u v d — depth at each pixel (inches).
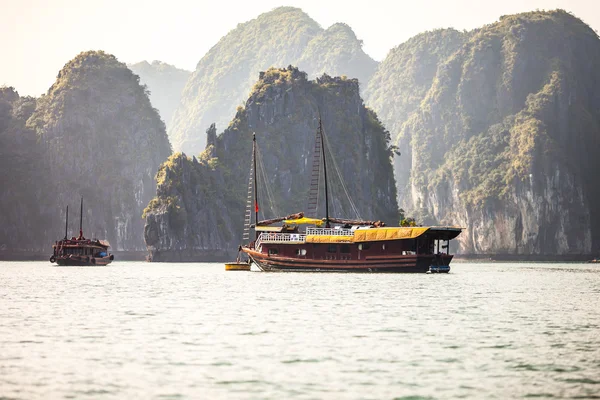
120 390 1535.4
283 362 1779.0
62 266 7800.2
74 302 3046.3
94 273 5944.9
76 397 1486.2
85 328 2253.9
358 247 5152.6
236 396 1499.8
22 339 2053.4
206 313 2630.4
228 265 6190.9
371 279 4554.6
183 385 1574.8
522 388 1563.7
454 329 2261.3
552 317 2568.9
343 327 2288.4
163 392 1523.1
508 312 2719.0
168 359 1806.1
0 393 1507.1
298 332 2187.5
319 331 2207.2
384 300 3132.4
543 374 1676.9
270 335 2129.7
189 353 1872.5
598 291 3850.9
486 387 1572.3
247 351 1899.6
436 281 4505.4
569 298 3358.8
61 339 2055.9
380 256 5093.5
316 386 1573.6
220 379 1622.8
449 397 1503.4
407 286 3964.1
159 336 2108.8
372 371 1696.6
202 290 3698.3
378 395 1512.1
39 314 2600.9
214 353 1873.8
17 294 3467.0
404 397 1501.0
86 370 1694.1
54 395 1497.3
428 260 5083.7
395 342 2030.0
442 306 2908.5
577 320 2490.2
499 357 1840.6
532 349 1940.2
